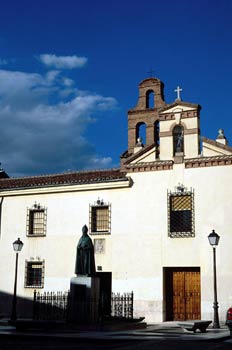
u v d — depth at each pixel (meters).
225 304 25.73
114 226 29.11
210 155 27.59
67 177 32.69
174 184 28.08
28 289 30.41
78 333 19.36
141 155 29.20
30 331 20.52
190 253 27.02
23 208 31.88
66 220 30.48
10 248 31.66
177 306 27.33
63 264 29.92
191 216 27.41
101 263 28.92
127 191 29.25
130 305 25.53
